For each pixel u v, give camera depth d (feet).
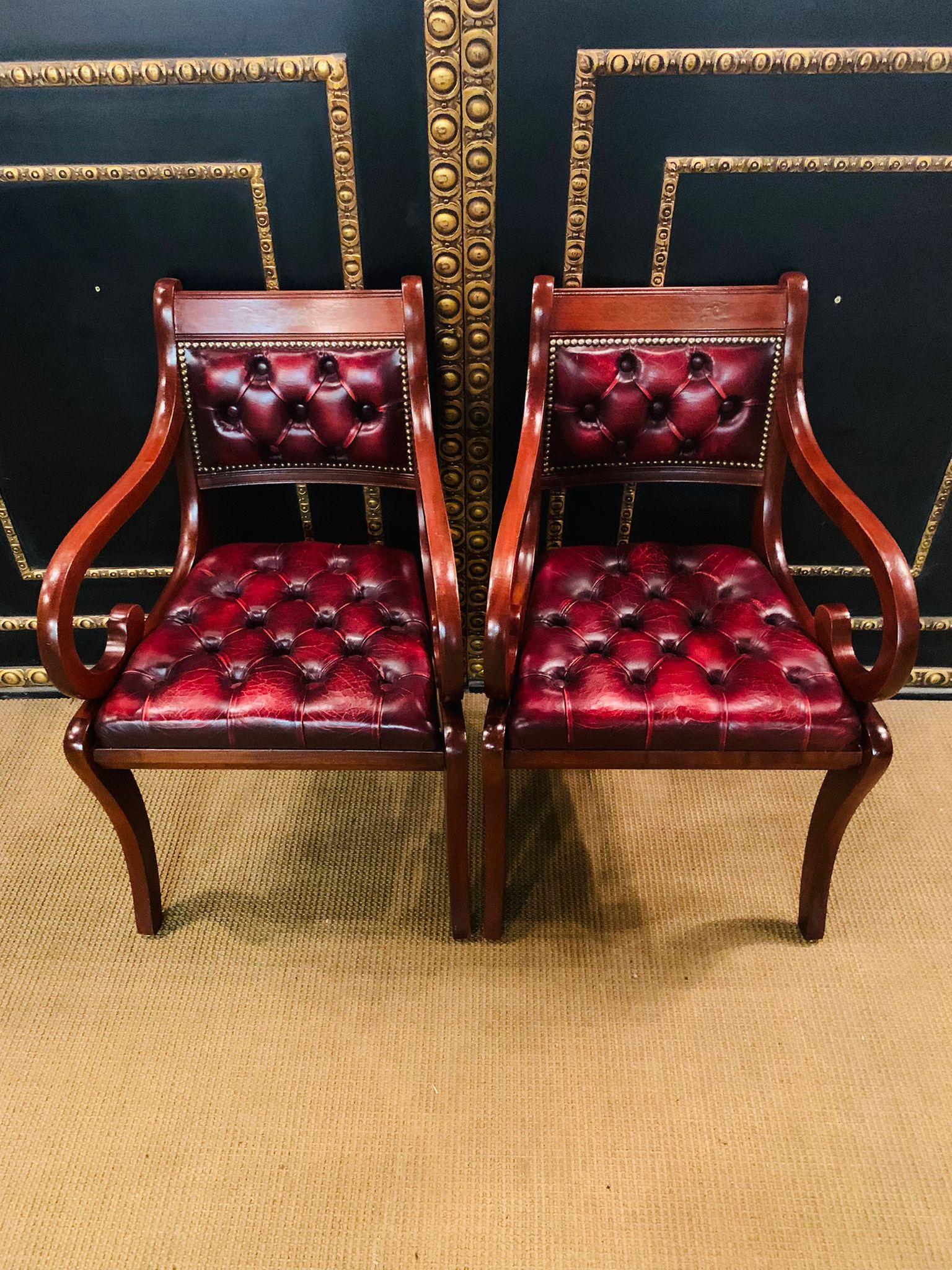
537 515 4.44
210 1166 3.65
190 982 4.29
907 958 4.38
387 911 4.59
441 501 4.00
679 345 4.26
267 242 4.39
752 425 4.38
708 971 4.32
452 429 4.95
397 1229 3.47
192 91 3.98
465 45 3.84
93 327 4.63
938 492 5.11
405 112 4.03
